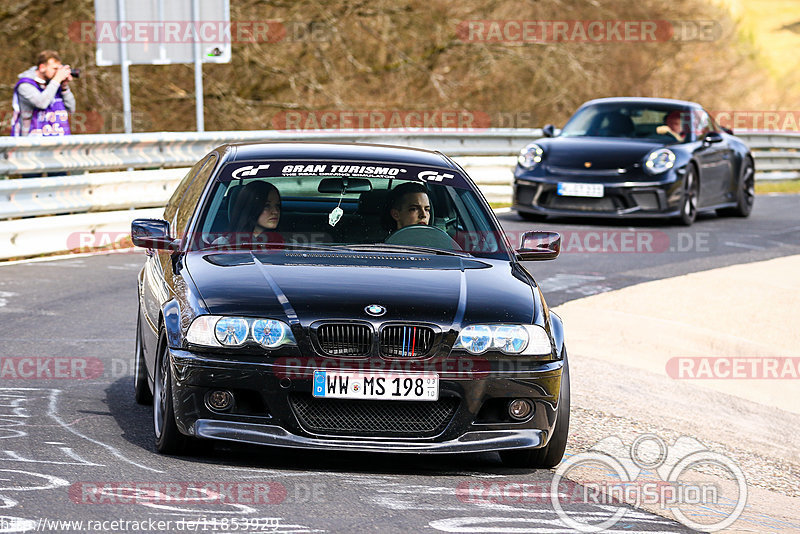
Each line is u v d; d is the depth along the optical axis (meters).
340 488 16.08
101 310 30.69
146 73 78.00
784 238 49.62
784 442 23.22
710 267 41.06
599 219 53.78
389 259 19.27
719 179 55.03
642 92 96.44
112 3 54.50
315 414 16.88
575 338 29.83
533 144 51.84
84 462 16.72
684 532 15.37
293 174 20.88
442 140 60.75
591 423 22.02
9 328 27.98
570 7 90.19
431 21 83.38
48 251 40.16
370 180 21.00
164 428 17.25
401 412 17.00
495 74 85.88
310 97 79.88
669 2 98.62
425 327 17.00
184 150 47.25
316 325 16.81
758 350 30.03
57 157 40.78
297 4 79.44
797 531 16.36
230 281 17.75
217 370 16.64
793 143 86.75
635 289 36.28
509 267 19.81
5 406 20.42
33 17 74.31
